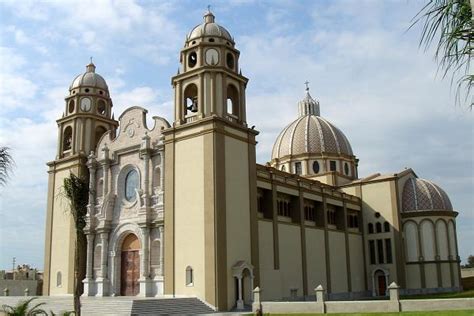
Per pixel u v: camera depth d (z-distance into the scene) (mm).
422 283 65000
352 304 34625
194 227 43062
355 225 67688
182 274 43000
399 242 65250
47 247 57219
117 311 36938
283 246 51375
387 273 65125
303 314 35000
